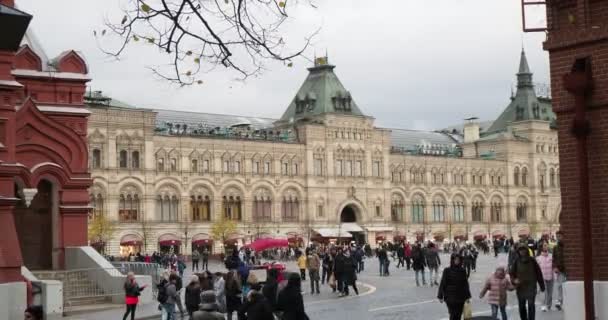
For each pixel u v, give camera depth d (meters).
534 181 186.12
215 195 137.88
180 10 15.87
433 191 170.75
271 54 17.86
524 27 24.72
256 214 143.00
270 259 121.75
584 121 23.30
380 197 159.88
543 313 35.66
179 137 134.50
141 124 129.75
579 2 23.95
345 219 159.38
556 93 24.47
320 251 88.94
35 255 52.69
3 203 37.75
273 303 29.89
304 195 149.25
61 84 53.38
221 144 139.25
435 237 169.50
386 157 161.50
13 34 27.78
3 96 38.88
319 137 151.50
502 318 31.16
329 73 158.62
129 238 127.31
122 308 46.44
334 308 43.25
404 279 65.69
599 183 23.42
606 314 23.09
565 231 24.30
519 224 184.12
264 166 144.75
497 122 194.38
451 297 27.86
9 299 37.16
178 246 132.75
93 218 121.31
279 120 161.38
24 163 49.81
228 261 44.56
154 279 53.53
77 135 52.25
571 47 24.14
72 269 51.47
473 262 73.75
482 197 179.12
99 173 125.00
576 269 24.03
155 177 131.12
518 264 30.34
